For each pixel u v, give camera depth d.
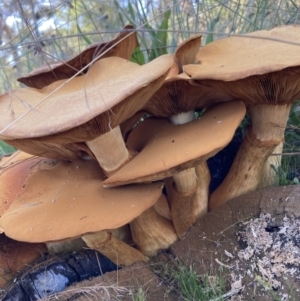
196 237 0.29
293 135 0.36
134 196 0.25
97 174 0.28
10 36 0.51
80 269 0.31
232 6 0.49
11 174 0.31
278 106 0.26
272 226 0.27
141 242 0.29
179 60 0.29
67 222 0.24
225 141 0.23
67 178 0.28
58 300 0.27
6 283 0.31
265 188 0.29
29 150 0.26
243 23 0.44
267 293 0.25
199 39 0.29
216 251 0.28
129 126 0.29
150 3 0.47
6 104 0.26
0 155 0.44
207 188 0.31
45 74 0.30
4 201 0.29
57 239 0.23
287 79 0.23
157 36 0.41
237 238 0.28
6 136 0.22
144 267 0.28
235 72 0.22
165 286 0.27
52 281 0.30
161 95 0.27
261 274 0.26
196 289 0.26
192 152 0.23
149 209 0.29
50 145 0.26
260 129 0.28
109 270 0.31
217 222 0.29
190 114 0.29
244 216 0.28
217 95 0.28
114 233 0.30
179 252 0.29
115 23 0.51
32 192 0.28
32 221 0.25
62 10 0.56
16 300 0.30
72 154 0.28
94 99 0.22
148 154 0.25
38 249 0.32
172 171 0.24
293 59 0.22
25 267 0.32
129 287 0.27
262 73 0.22
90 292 0.27
